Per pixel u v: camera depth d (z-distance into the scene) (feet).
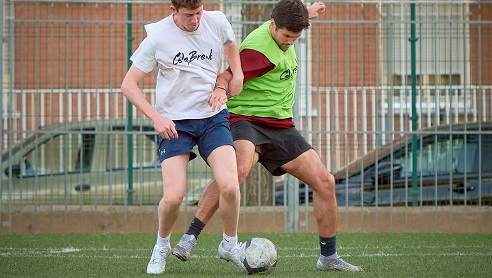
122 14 97.81
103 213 94.94
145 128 95.45
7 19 95.55
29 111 94.79
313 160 58.80
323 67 97.71
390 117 96.22
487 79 95.86
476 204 96.02
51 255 72.08
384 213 95.91
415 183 95.91
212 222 95.09
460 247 79.41
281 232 95.09
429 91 96.17
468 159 96.02
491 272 59.00
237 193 55.01
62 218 94.94
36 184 94.63
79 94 95.25
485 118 95.86
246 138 57.98
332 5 97.14
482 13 97.45
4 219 94.63
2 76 93.81
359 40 97.30
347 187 95.71
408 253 73.92
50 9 101.50
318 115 96.43
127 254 73.05
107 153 95.14
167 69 55.26
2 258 69.21
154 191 94.99
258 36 58.75
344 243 83.30
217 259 67.77
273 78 58.70
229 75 56.70
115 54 96.17
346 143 96.27
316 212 59.16
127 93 54.70
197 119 55.52
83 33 94.94
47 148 94.89
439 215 95.71
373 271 59.41
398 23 96.02
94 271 59.36
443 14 97.35
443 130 95.76
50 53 94.48
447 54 96.27
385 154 96.07
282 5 57.93
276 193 95.91
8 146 94.48
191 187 95.09
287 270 60.23
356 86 96.99
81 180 94.94
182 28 54.80
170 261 66.03
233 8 98.78
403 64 96.58
